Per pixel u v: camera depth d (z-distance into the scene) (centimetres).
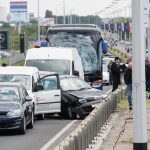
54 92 3912
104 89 7225
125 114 4022
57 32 5656
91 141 2612
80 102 3991
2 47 7850
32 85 3806
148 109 4281
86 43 5666
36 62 4781
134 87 1880
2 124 3136
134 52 1873
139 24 1867
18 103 3212
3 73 3859
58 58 4788
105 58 9125
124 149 2492
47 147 2708
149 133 2944
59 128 3488
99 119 3069
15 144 2816
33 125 3606
